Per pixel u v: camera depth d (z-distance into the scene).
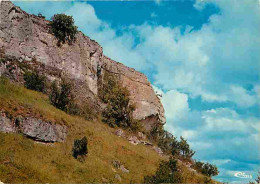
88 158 34.41
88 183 29.70
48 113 36.53
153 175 36.47
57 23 52.47
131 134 50.22
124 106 54.44
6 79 39.72
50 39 50.66
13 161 27.12
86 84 53.62
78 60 53.62
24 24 47.25
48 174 28.11
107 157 36.81
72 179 29.38
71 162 31.83
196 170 50.31
